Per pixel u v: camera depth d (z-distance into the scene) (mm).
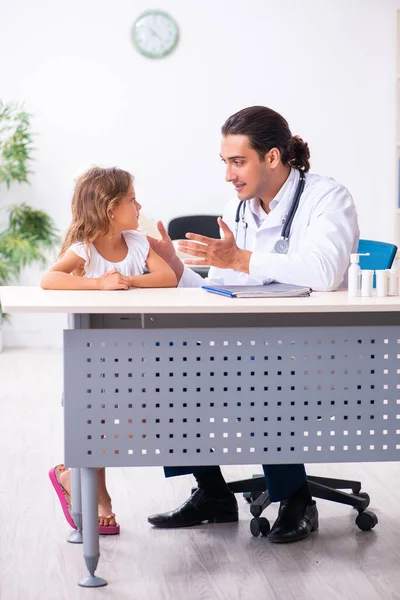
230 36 6887
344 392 2557
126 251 3115
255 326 2703
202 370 2510
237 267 2871
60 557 2799
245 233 3260
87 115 6871
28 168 6867
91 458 2516
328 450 2574
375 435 2580
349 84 6980
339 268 2891
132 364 2492
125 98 6887
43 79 6820
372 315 2725
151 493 3498
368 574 2643
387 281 2729
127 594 2510
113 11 6809
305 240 2988
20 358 6543
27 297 2590
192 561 2764
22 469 3773
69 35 6809
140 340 2488
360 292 2734
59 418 4680
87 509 2555
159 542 2939
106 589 2547
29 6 6762
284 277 2863
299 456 2568
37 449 4086
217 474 3119
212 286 2812
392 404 2572
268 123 3012
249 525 3100
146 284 2986
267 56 6922
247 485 3221
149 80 6883
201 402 2521
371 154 7051
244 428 2543
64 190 6910
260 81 6938
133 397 2504
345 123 7012
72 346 2477
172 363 2502
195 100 6914
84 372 2482
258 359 2521
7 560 2770
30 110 6832
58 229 6926
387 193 7082
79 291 2824
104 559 2785
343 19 6926
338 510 3258
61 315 7047
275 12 6891
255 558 2779
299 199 3109
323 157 7031
